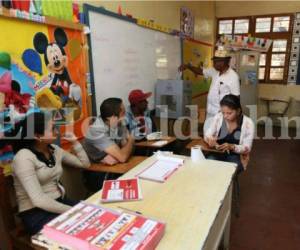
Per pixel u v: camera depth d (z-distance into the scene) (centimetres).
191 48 471
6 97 158
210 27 577
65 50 201
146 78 328
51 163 160
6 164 158
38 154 153
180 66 420
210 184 143
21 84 168
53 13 188
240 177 330
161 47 359
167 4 370
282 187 303
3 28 155
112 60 260
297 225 229
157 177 152
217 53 322
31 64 174
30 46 172
